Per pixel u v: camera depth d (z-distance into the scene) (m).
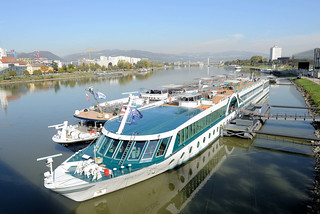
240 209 21.41
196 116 30.31
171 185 26.22
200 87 59.62
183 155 27.75
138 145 23.50
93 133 35.12
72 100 79.62
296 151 33.91
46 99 82.69
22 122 52.72
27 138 41.84
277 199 22.67
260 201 22.44
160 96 54.75
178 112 33.66
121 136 23.84
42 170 29.78
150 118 30.59
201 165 30.30
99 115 41.12
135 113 27.62
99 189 21.19
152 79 152.25
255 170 28.62
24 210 21.91
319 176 26.69
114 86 116.50
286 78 151.50
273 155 32.81
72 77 184.50
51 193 24.55
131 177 22.20
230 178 26.91
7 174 28.80
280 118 43.22
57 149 36.66
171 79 149.75
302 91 95.19
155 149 23.83
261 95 73.56
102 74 198.75
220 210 21.39
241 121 41.16
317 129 41.97
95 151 24.67
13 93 99.69
